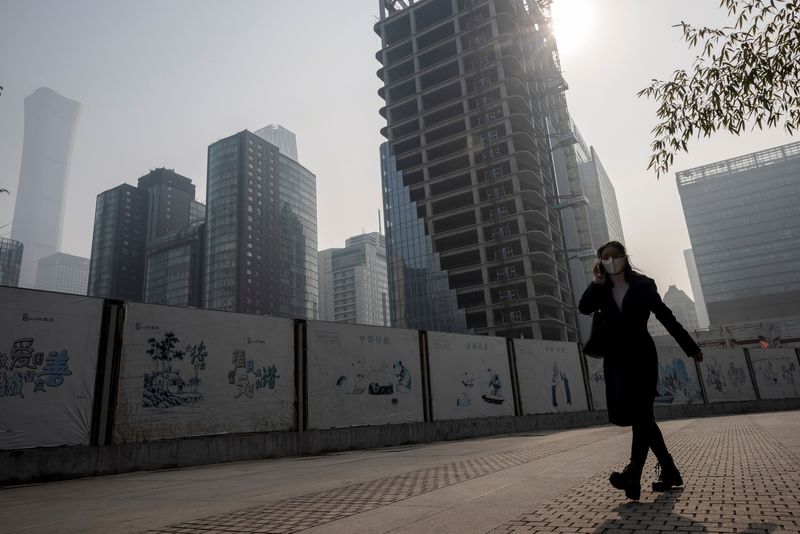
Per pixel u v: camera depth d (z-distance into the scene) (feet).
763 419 45.01
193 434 38.60
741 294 620.08
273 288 573.74
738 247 634.43
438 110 332.19
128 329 37.04
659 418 89.66
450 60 332.80
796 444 19.80
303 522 10.80
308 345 47.44
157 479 26.63
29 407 31.91
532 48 372.38
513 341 69.21
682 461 17.02
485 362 64.44
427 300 323.16
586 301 11.94
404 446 48.62
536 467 17.49
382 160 382.83
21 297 32.94
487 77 321.32
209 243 563.07
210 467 34.76
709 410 96.99
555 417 70.33
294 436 43.47
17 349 32.22
